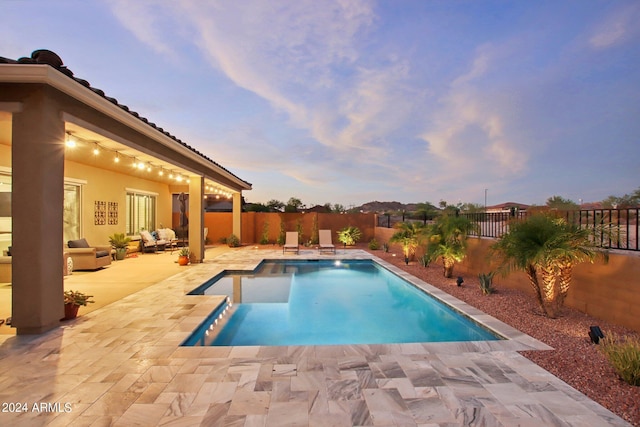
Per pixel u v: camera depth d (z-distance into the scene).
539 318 5.14
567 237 4.89
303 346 3.97
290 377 3.19
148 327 4.60
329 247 14.80
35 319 4.28
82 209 10.27
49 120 4.41
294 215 19.06
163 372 3.27
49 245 4.43
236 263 10.95
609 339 4.07
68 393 2.87
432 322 6.00
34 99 4.32
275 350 3.85
